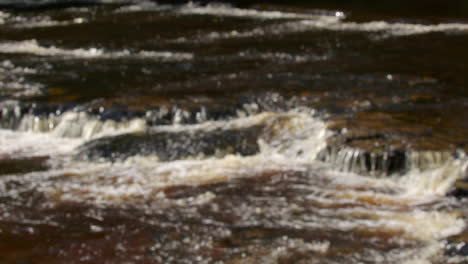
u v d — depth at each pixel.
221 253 6.98
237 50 17.03
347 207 8.07
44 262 6.91
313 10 23.45
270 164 9.58
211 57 16.23
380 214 7.83
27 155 10.55
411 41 17.45
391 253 6.87
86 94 12.93
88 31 20.95
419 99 11.84
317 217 7.80
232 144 10.15
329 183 8.84
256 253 6.95
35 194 8.84
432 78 13.43
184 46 17.81
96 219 7.95
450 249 6.91
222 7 25.78
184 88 13.12
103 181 9.23
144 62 15.88
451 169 8.61
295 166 9.46
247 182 8.97
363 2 25.02
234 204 8.26
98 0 28.14
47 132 11.59
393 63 14.89
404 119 10.59
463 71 13.99
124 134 10.93
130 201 8.49
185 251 7.06
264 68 14.75
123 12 25.28
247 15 23.55
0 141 11.26
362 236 7.27
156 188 8.90
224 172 9.35
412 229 7.41
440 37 17.91
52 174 9.59
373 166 9.00
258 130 10.70
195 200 8.42
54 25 22.44
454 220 7.62
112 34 20.25
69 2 27.50
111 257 6.98
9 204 8.48
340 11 22.80
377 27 19.83
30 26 22.36
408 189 8.59
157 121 11.37
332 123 10.41
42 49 18.00
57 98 12.62
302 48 16.97
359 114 10.93
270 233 7.41
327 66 14.73
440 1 23.84
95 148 10.32
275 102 11.90
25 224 7.84
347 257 6.81
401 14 22.50
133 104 11.92
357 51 16.34
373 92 12.40
